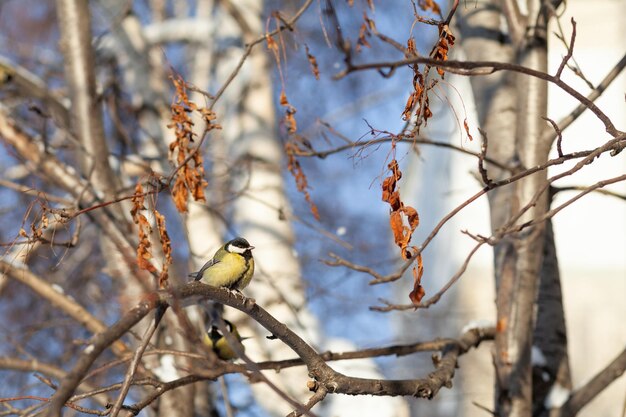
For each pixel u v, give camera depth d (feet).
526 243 21.62
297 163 22.39
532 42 22.11
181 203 17.71
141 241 17.31
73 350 35.14
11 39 49.67
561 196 36.14
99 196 28.66
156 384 19.29
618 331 35.04
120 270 28.89
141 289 28.12
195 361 26.45
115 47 36.47
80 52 31.58
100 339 14.33
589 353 35.04
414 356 39.04
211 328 26.40
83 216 31.63
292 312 32.65
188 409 27.61
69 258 38.06
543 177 21.56
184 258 38.99
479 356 35.27
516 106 23.79
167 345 27.99
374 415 32.73
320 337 33.53
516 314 21.63
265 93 37.17
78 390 27.20
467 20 25.63
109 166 30.27
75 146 29.94
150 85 36.32
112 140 38.83
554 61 36.32
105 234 28.66
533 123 21.71
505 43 24.99
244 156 35.04
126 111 37.58
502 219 22.34
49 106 33.86
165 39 39.37
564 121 21.56
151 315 27.84
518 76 22.29
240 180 35.22
